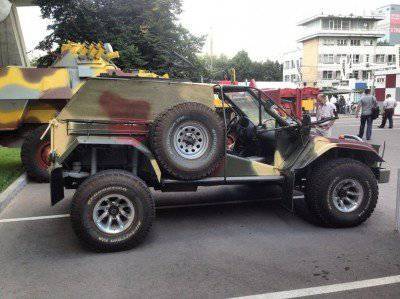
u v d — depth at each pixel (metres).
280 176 5.44
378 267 4.13
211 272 4.05
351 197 5.36
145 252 4.57
